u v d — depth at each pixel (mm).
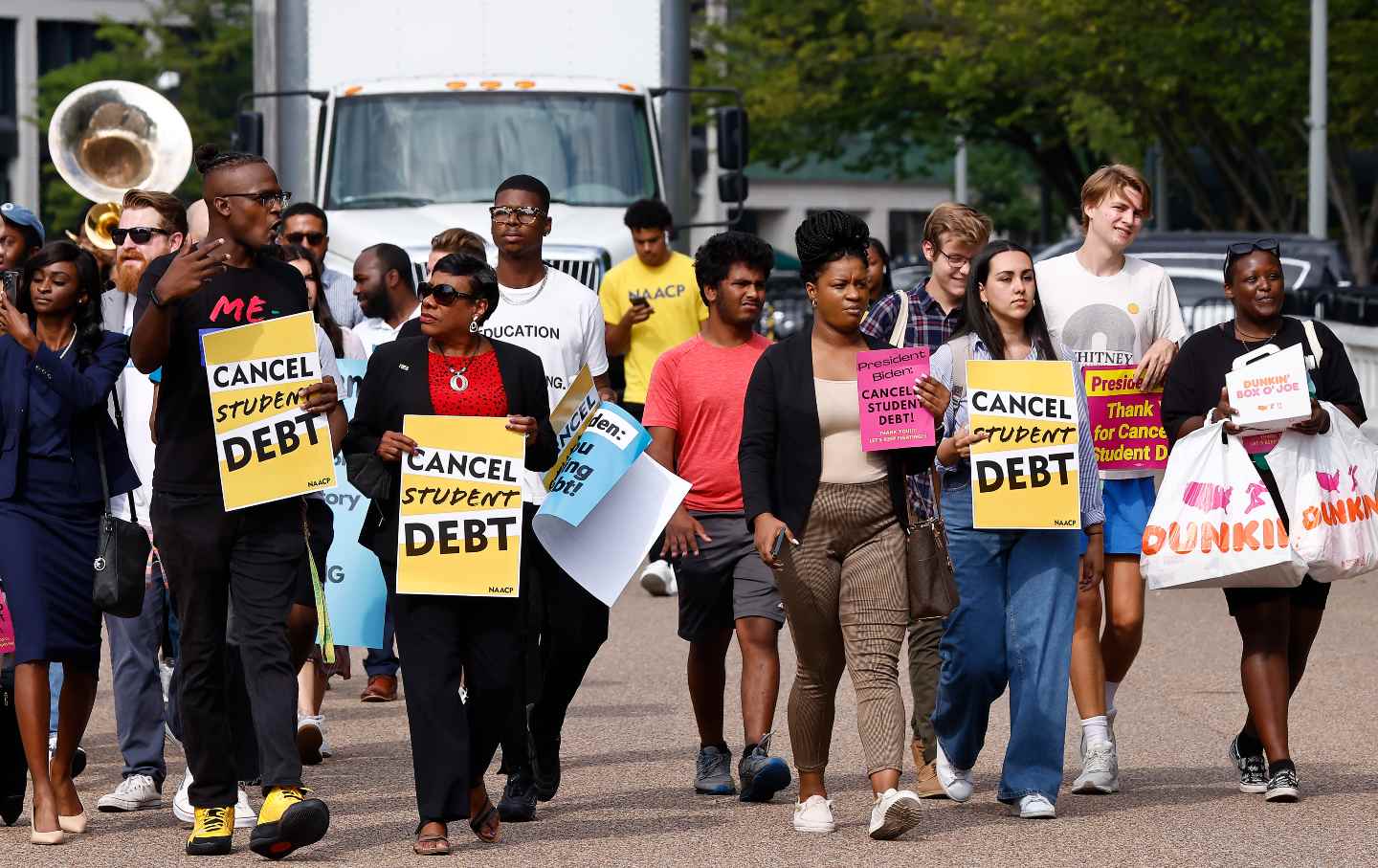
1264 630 20719
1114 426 21516
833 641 18938
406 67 42656
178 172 31000
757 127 103438
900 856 18125
